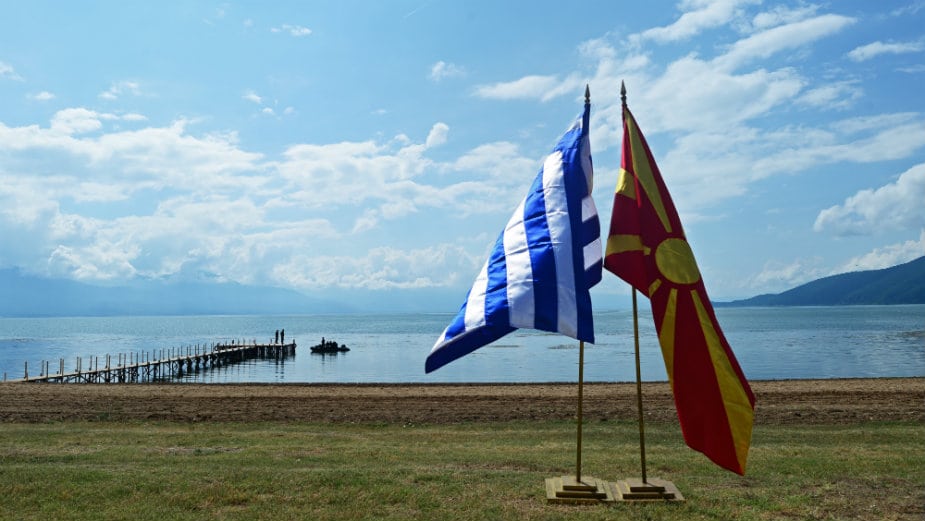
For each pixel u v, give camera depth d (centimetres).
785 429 1927
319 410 2389
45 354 8744
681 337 1035
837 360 6162
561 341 9500
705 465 1394
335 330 18250
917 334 10794
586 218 1094
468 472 1302
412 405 2512
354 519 1009
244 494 1124
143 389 3191
